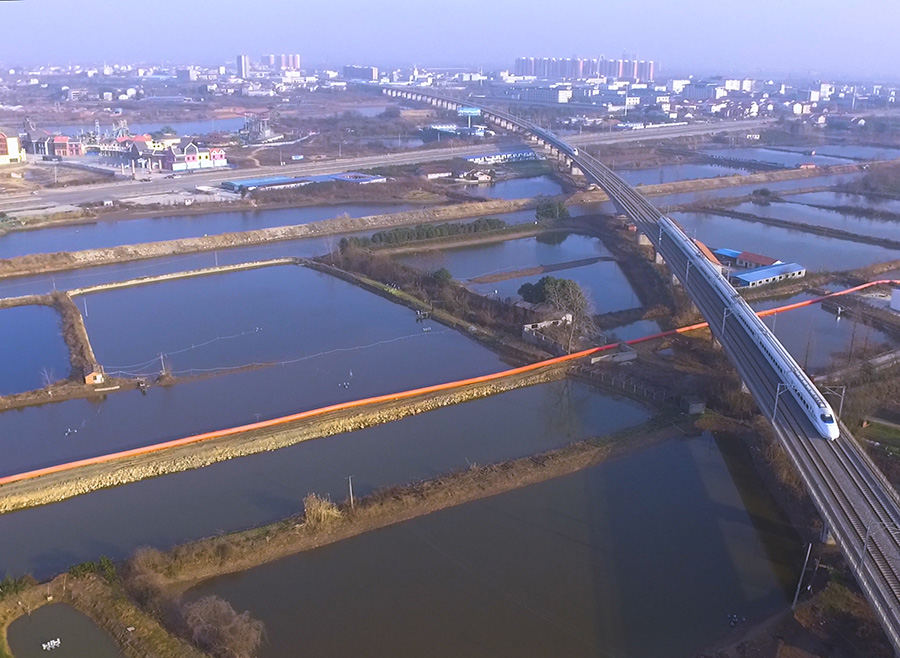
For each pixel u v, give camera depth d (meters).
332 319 87.44
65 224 132.62
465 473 53.81
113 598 40.50
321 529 47.19
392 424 62.56
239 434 58.81
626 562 45.09
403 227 134.50
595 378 71.06
